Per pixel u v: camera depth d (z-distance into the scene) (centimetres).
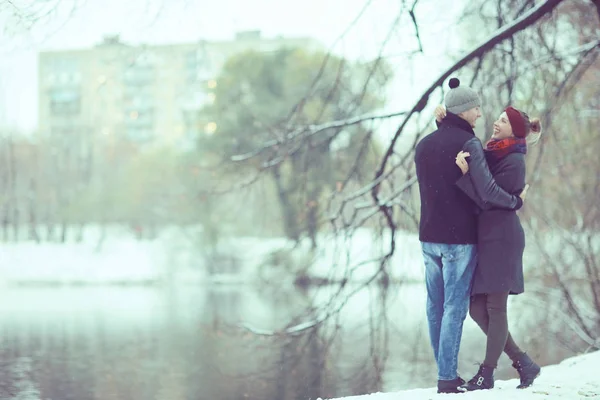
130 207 7331
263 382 1473
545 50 1066
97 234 7131
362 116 1012
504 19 1010
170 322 2702
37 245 5994
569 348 1309
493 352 645
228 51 4950
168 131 9119
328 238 1031
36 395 1474
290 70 4644
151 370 1767
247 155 1108
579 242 1362
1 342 2228
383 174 996
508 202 634
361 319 1886
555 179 1478
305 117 1110
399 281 1040
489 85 1012
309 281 1066
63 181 7312
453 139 641
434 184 646
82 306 3347
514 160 646
